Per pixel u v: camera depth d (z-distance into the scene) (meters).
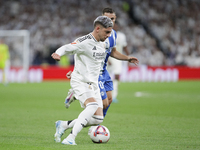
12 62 91.25
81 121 17.69
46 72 86.12
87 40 17.66
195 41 111.81
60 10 107.69
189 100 46.56
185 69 95.44
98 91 18.95
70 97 19.38
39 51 96.69
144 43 107.81
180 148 17.12
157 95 53.56
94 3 111.81
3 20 104.38
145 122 27.25
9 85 71.25
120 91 60.66
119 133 22.02
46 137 20.19
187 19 117.56
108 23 17.42
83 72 18.02
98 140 18.27
